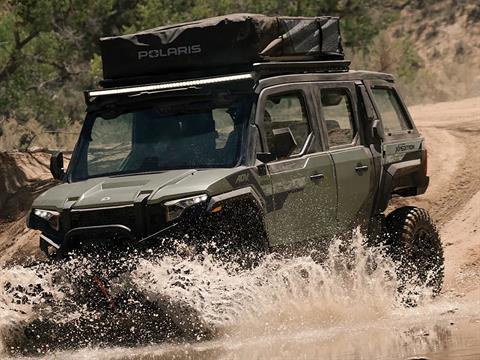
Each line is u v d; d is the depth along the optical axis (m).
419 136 16.48
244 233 12.41
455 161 25.17
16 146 34.44
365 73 15.58
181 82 13.33
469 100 39.97
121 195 12.23
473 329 12.02
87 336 12.38
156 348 12.05
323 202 13.84
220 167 12.77
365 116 15.11
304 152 13.74
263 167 12.84
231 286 12.23
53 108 35.16
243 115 13.03
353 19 41.75
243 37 13.30
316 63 14.59
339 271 14.20
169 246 11.91
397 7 74.75
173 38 13.68
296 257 13.33
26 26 31.88
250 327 12.49
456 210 22.38
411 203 22.97
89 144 13.83
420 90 51.25
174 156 13.12
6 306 12.42
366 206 14.87
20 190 25.33
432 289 15.88
